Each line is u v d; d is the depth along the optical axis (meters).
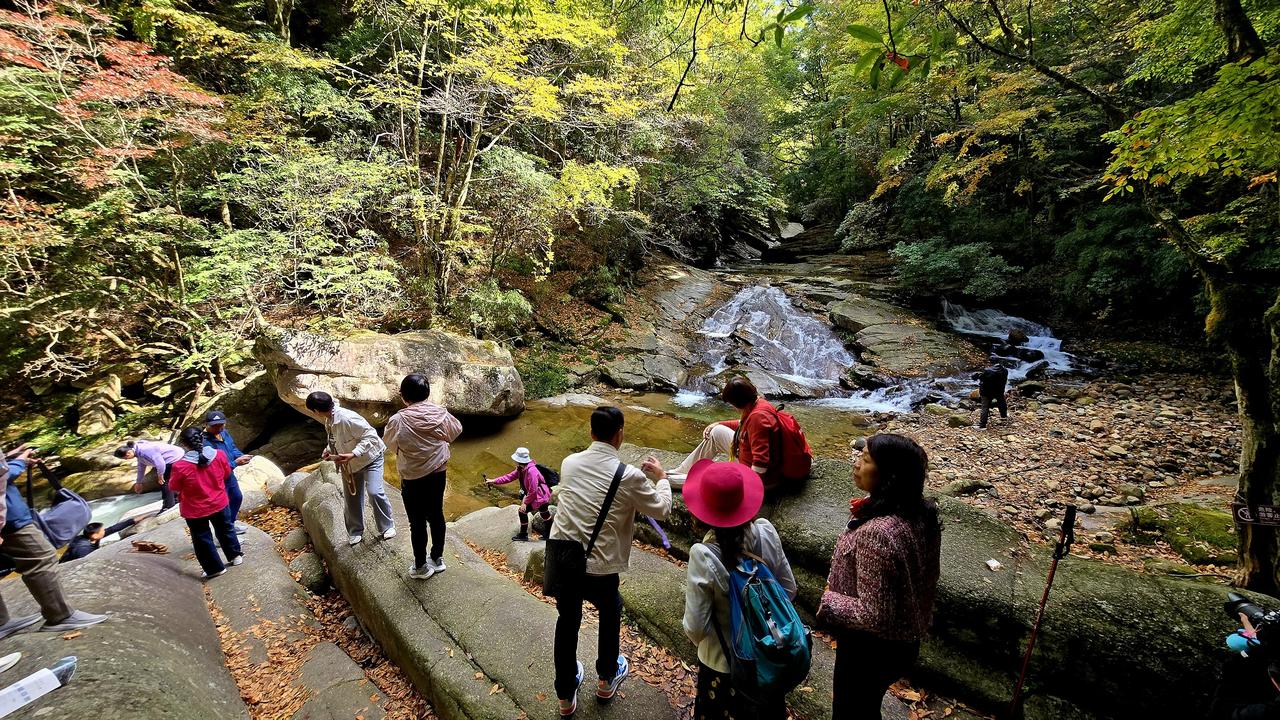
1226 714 1.88
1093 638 2.38
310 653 3.61
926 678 2.74
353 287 8.60
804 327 14.32
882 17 12.58
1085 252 12.76
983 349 12.55
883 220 20.88
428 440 3.59
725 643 1.93
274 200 8.84
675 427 9.55
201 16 10.43
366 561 4.07
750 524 2.04
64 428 8.91
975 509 3.37
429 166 12.66
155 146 8.54
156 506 6.29
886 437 1.88
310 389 7.88
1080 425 8.25
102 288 8.76
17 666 2.52
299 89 9.81
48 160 8.29
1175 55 6.77
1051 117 12.36
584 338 13.20
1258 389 3.18
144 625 3.16
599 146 13.43
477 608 3.48
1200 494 5.70
